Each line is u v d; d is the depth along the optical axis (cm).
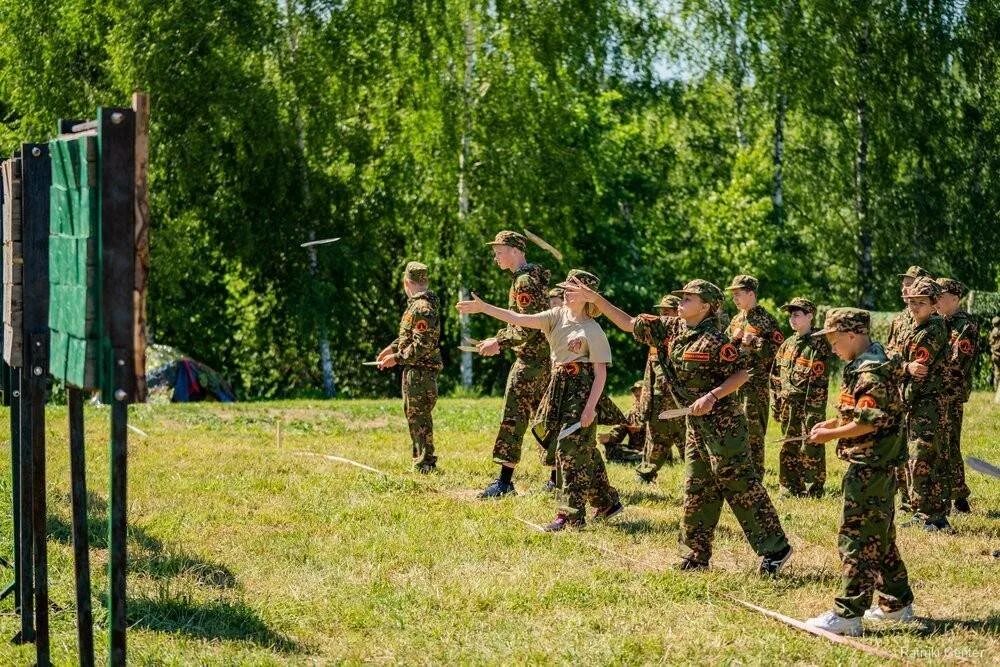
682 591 733
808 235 3225
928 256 3059
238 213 2841
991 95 3053
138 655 584
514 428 1023
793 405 1077
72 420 485
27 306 547
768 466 1277
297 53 2762
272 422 1602
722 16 3077
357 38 2745
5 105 3056
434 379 1151
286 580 745
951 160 3014
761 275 3119
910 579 782
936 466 944
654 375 1099
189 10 2623
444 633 646
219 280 3072
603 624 666
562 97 2798
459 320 3056
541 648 617
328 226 2920
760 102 3119
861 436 660
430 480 1102
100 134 423
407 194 2884
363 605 688
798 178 3162
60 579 725
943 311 1008
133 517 916
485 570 776
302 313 2886
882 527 659
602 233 3172
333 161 2872
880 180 3034
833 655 616
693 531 789
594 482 935
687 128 3284
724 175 3241
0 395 692
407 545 838
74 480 486
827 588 749
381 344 3216
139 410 1725
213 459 1198
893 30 2959
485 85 2745
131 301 430
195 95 2652
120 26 2616
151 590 706
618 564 805
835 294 3228
